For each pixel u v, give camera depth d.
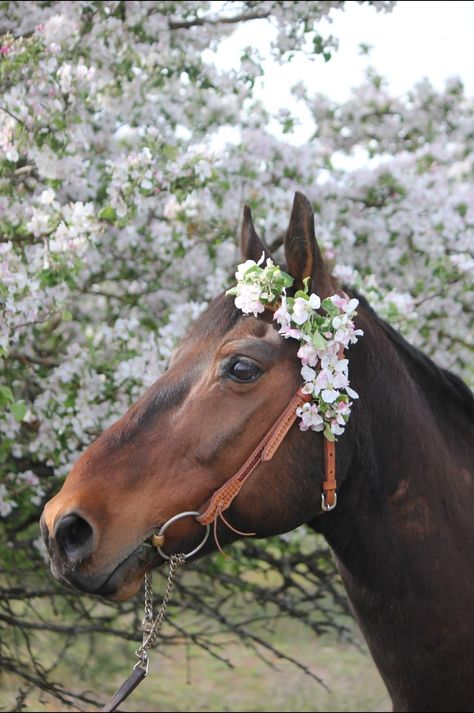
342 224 4.41
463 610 2.45
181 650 7.37
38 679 4.13
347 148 5.34
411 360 2.63
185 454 2.22
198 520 2.22
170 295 4.16
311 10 4.26
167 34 4.24
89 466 2.22
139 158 3.59
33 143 3.49
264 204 4.12
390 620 2.49
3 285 3.04
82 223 3.27
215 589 4.64
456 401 2.67
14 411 2.96
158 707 5.89
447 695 2.48
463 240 4.18
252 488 2.24
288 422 2.25
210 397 2.24
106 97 4.22
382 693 6.32
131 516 2.18
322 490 2.31
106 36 4.05
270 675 6.80
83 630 4.16
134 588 2.21
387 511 2.45
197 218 3.96
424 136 5.27
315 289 2.34
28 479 3.74
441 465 2.52
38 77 3.51
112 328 3.69
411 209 4.27
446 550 2.46
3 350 3.16
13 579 4.64
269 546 4.33
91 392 3.61
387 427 2.45
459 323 4.39
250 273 2.25
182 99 4.47
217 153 3.77
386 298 3.71
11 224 3.38
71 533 2.18
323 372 2.23
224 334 2.28
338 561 2.57
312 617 6.82
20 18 4.07
